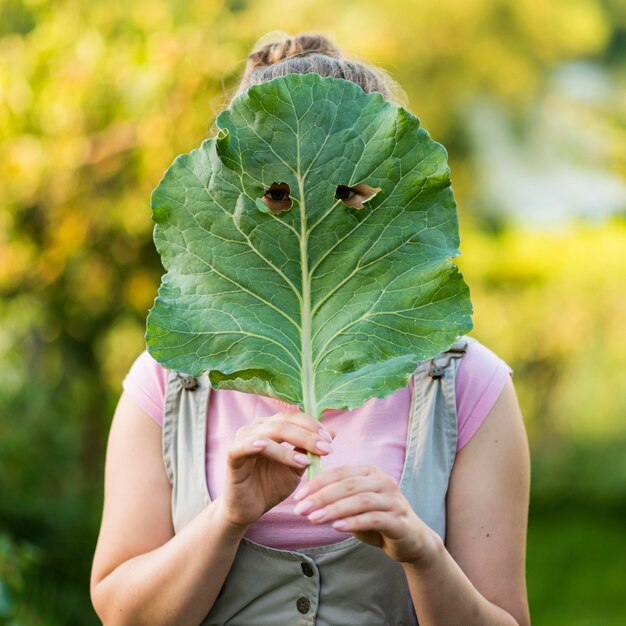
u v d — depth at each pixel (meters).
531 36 16.48
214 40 7.59
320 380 2.45
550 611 10.80
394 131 2.47
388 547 2.34
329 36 3.26
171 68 7.43
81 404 9.13
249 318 2.46
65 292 8.30
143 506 2.83
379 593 2.70
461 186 16.36
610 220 16.17
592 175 16.70
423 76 15.82
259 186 2.48
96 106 7.53
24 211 7.73
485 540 2.73
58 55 7.54
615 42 16.88
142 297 8.39
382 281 2.47
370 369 2.41
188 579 2.57
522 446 2.83
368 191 2.57
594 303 15.47
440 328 2.42
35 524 7.98
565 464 15.05
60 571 7.94
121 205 7.71
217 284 2.47
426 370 2.81
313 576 2.68
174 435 2.85
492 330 15.48
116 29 7.75
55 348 8.97
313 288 2.50
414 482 2.71
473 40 15.95
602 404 15.13
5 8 7.92
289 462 2.29
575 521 14.06
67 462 8.65
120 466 2.88
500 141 16.53
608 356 15.24
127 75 7.47
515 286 15.79
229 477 2.37
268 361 2.42
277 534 2.72
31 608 6.70
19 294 8.20
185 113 7.45
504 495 2.77
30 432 8.37
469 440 2.79
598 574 11.96
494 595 2.71
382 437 2.77
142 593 2.65
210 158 2.50
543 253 15.85
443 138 16.23
